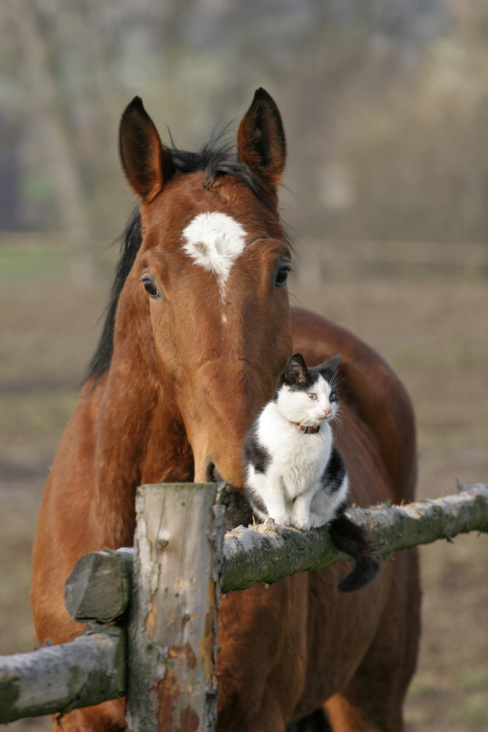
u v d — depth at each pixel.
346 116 51.69
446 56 50.91
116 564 3.05
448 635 10.80
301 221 50.06
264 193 4.82
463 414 20.28
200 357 4.16
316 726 6.66
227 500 3.07
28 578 11.95
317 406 3.88
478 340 27.81
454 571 12.55
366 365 7.34
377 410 7.24
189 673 3.03
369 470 6.65
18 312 32.66
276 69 58.97
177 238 4.42
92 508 4.96
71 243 44.50
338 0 58.50
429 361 25.31
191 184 4.69
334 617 5.70
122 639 3.05
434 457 17.23
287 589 4.83
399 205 46.94
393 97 50.19
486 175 45.19
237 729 4.68
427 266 44.59
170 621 3.02
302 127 55.34
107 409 4.89
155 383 4.66
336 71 56.78
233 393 4.07
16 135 74.88
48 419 19.98
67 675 2.81
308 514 4.04
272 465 3.96
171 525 3.02
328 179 50.72
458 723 8.99
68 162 52.97
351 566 5.94
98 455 4.95
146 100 52.22
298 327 7.28
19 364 25.14
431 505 4.95
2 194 88.88
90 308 33.66
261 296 4.29
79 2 52.50
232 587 3.49
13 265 49.25
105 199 51.38
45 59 52.22
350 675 6.32
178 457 4.73
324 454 3.99
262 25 58.56
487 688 9.64
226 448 4.03
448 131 45.97
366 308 32.94
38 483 16.03
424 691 9.63
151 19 54.59
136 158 4.83
